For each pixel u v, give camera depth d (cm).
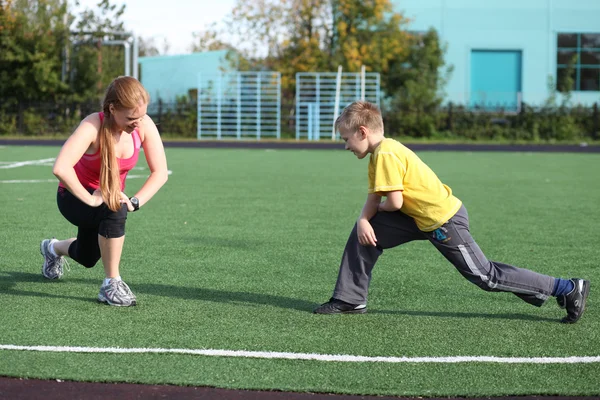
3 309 398
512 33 3219
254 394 285
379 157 369
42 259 539
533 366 317
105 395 281
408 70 3158
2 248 580
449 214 371
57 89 2920
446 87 3225
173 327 369
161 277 486
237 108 2912
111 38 3055
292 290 455
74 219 411
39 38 2870
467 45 3216
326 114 3009
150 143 407
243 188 1077
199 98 2906
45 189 1012
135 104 368
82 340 345
